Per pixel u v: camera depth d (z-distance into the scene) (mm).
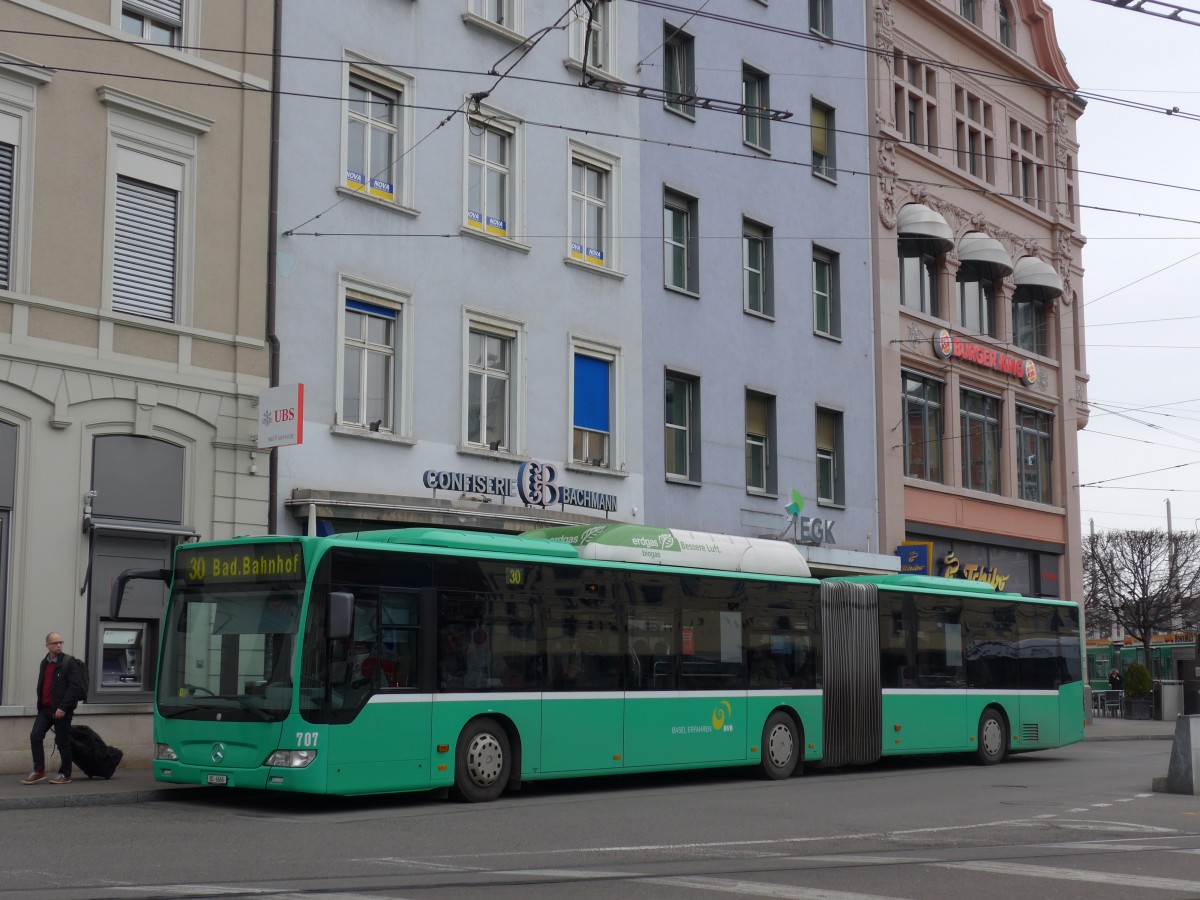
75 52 19578
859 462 34625
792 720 21062
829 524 32781
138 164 20328
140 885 9734
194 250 20828
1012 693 25422
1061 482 42781
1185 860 11883
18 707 18219
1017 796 18219
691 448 30078
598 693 17891
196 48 21078
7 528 18484
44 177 19156
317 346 22469
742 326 31500
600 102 28312
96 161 19750
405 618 15789
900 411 36062
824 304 34656
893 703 22906
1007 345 40375
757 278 32594
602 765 17812
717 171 31156
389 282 23688
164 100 20594
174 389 20359
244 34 21812
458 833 13258
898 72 37438
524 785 18969
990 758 24844
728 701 19844
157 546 20188
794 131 33719
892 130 36562
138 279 20234
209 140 21203
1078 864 11539
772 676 20719
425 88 24625
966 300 39562
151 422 20016
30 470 18703
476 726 16438
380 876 10297
